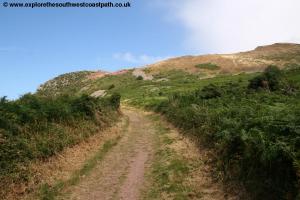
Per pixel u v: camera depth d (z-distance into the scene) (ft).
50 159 56.80
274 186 36.91
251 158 42.22
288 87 111.34
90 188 51.37
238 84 147.02
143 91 262.67
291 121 42.88
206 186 48.65
